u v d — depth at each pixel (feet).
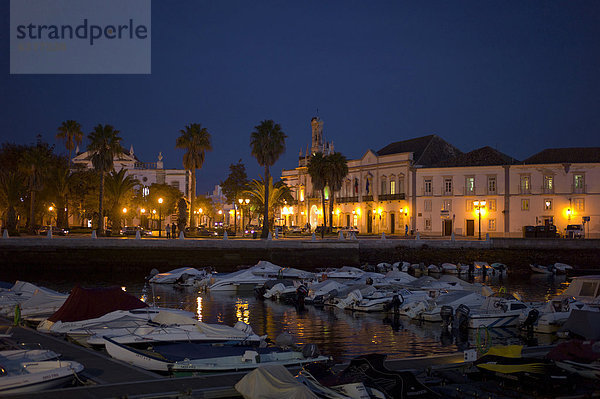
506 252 206.49
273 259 186.60
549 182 248.73
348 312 103.09
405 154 279.08
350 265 193.77
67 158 276.82
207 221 485.97
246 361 51.47
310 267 189.98
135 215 314.96
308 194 350.64
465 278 177.27
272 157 217.15
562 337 76.79
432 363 51.70
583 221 224.53
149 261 176.96
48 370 41.91
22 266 171.42
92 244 174.70
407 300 102.63
